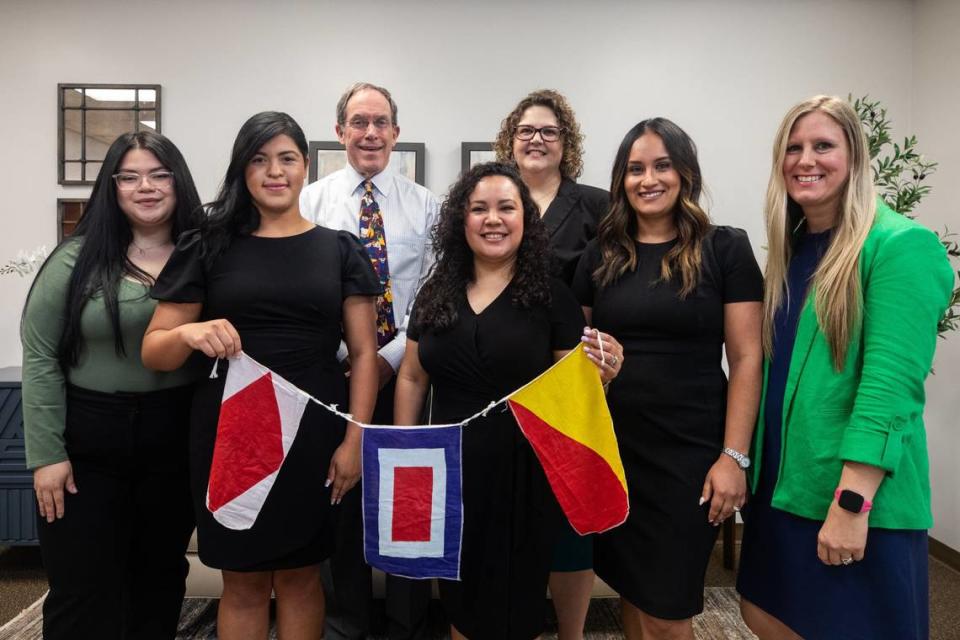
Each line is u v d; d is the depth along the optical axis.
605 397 1.47
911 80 3.24
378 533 1.48
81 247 1.55
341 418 1.52
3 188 3.28
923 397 1.30
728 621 2.48
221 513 1.40
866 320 1.32
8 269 3.00
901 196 2.69
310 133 3.27
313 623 1.58
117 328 1.50
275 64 3.24
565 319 1.52
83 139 3.25
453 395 1.52
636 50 3.25
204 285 1.46
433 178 3.29
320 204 2.22
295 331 1.45
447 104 3.27
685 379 1.52
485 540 1.46
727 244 1.55
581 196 2.02
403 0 3.23
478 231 1.48
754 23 3.24
